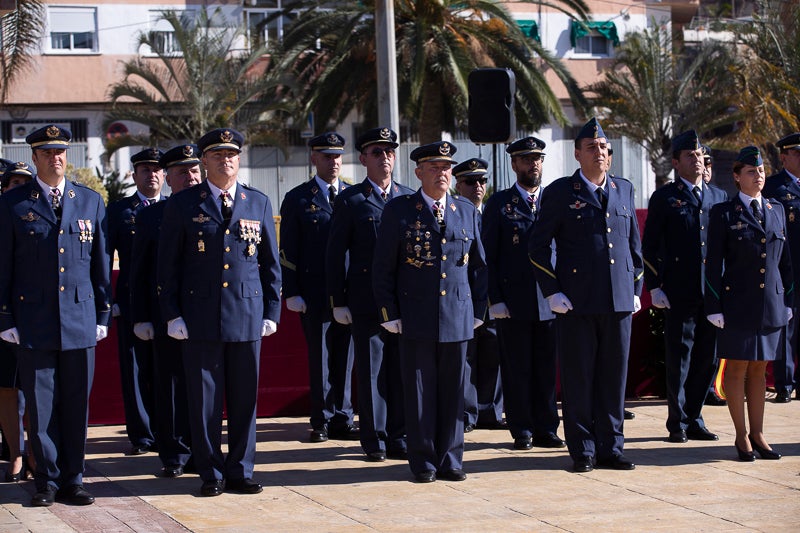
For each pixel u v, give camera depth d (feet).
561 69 79.10
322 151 29.27
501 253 27.66
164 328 24.90
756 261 24.76
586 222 24.32
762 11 80.84
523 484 23.15
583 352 24.36
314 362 28.73
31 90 95.09
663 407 32.42
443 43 71.87
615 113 92.32
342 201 26.94
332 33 76.23
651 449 26.55
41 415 22.12
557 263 24.75
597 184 24.67
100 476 24.81
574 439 24.41
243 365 23.03
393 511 20.99
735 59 88.63
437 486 23.06
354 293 26.45
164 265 22.91
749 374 25.34
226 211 22.93
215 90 82.64
